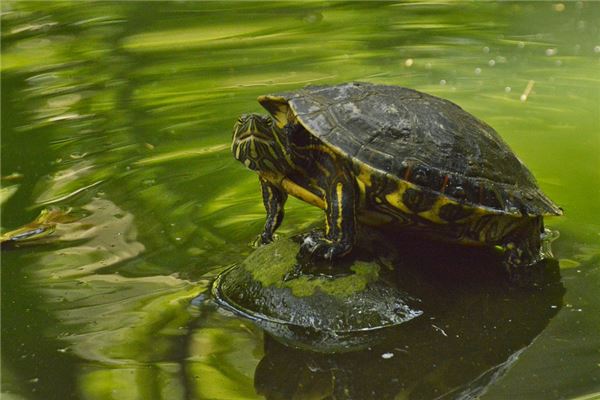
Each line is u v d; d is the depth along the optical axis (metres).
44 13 13.40
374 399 4.57
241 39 11.91
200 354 4.97
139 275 5.98
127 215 6.90
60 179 7.61
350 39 11.75
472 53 11.09
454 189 5.43
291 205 7.17
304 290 5.34
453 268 5.80
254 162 5.68
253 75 10.32
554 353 4.95
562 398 4.47
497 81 10.03
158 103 9.48
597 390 4.54
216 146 8.28
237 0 14.08
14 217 6.88
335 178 5.53
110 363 4.90
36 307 5.57
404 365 4.86
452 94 9.59
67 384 4.69
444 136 5.61
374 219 5.70
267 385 4.66
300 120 5.57
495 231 5.77
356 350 5.00
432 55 11.01
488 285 5.70
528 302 5.51
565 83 9.95
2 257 6.29
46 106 9.51
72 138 8.57
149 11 13.46
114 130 8.76
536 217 5.90
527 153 8.03
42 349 5.07
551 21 12.52
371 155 5.39
